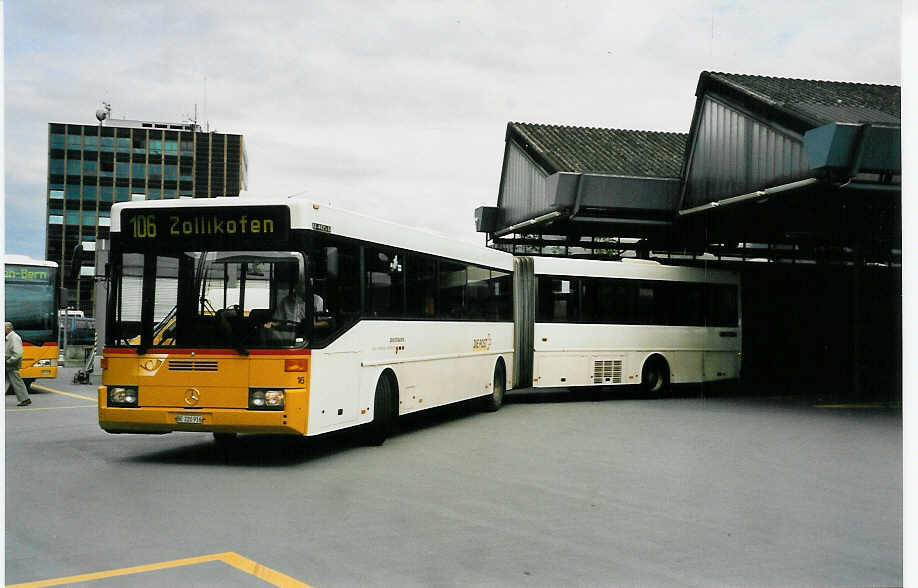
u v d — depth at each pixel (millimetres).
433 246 14047
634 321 20266
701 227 22422
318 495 8102
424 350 13500
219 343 9844
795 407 18500
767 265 23750
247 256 9945
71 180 107500
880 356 24250
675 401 19969
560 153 22828
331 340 10344
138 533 6523
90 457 10641
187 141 112750
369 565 5641
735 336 22016
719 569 5652
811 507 7805
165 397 9891
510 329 18047
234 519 7027
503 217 26375
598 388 24359
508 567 5633
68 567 5559
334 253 10547
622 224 23172
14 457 10641
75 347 41125
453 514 7277
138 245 10172
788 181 16328
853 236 22984
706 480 9156
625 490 8492
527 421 15156
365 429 11672
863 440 12852
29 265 22578
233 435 12102
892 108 17453
